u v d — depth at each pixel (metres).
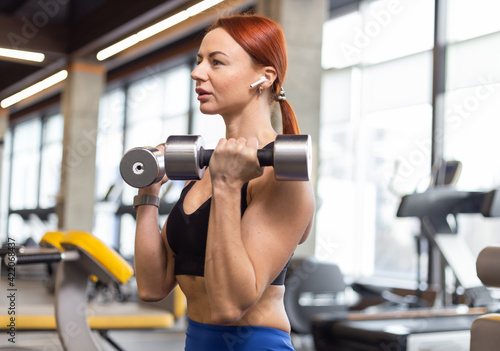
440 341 3.76
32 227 11.95
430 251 6.42
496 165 6.08
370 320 4.14
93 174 10.67
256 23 1.39
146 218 1.47
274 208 1.27
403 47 7.41
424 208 4.36
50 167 15.96
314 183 6.24
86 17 9.81
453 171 4.74
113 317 4.39
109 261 2.67
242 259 1.20
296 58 6.14
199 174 1.29
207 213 1.34
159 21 8.12
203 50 1.40
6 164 18.81
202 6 7.23
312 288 5.09
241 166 1.21
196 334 1.36
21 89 12.91
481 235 6.66
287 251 1.27
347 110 8.19
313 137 6.18
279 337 1.34
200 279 1.34
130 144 12.48
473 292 4.40
